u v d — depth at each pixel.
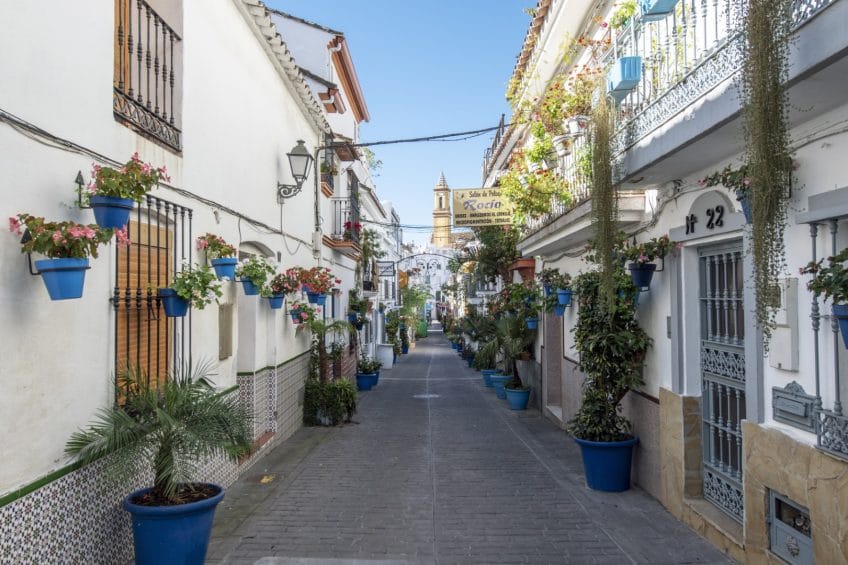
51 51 3.68
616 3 7.45
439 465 8.15
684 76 4.62
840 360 3.70
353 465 8.11
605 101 6.04
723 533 5.01
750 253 4.42
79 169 3.98
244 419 4.73
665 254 6.03
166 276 5.35
